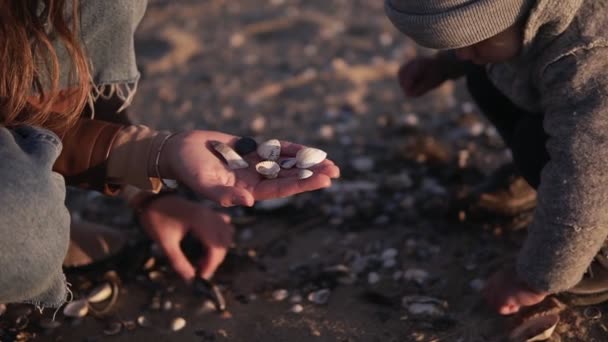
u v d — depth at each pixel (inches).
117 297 55.1
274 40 91.6
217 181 46.3
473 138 69.0
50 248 44.1
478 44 48.9
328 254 58.1
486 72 55.1
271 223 61.5
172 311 53.9
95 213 63.7
